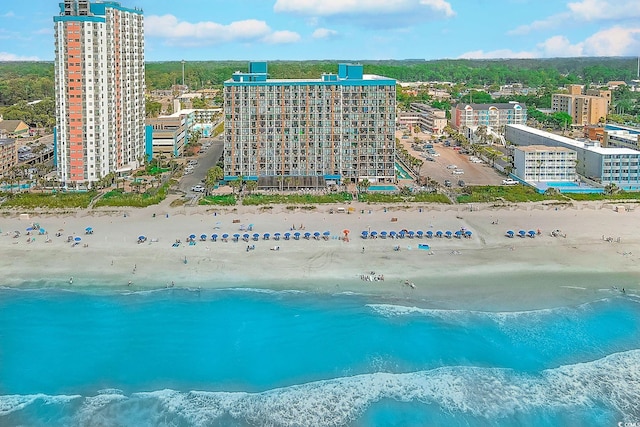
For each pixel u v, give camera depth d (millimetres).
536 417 124688
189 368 140750
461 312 166125
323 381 135875
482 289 179750
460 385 135000
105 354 145875
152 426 121000
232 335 154375
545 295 176750
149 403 128125
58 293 175625
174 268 192125
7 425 120938
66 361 143125
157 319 161750
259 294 175500
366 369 140500
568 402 129500
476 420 123562
